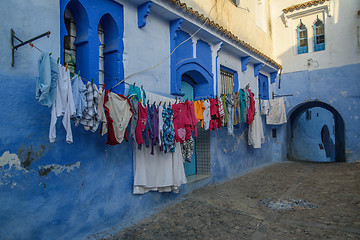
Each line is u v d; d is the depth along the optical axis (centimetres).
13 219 314
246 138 991
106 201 434
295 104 1227
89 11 430
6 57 315
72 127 386
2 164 306
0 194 303
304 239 385
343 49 1119
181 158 593
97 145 423
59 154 366
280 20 1266
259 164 1099
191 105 554
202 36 734
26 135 329
